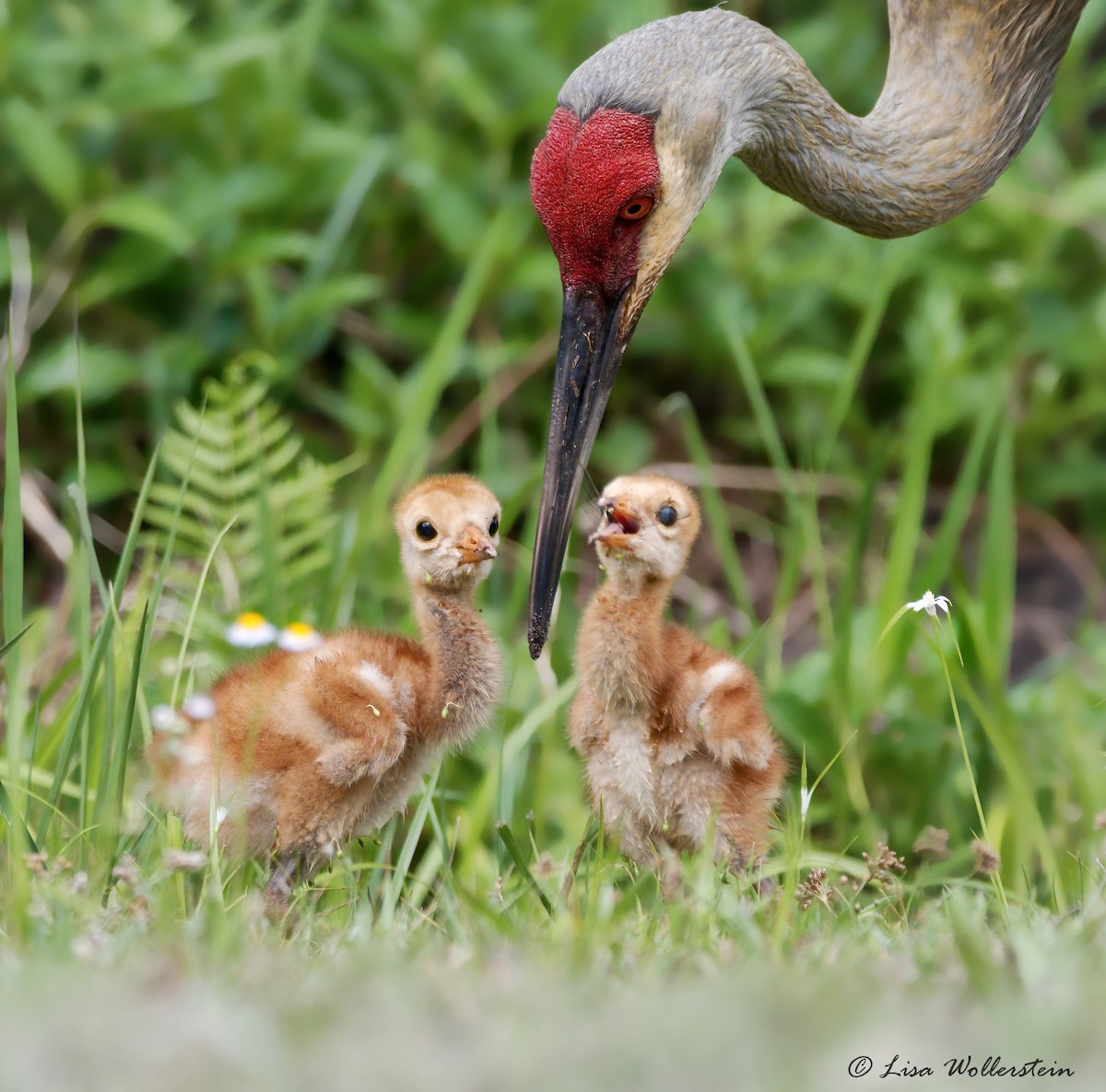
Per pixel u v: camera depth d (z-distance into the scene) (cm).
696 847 830
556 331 1516
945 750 1053
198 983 528
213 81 1441
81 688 795
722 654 848
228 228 1473
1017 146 1035
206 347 1460
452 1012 506
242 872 782
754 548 1554
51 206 1497
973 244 1539
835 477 1529
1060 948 614
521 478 1475
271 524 1077
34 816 837
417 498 809
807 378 1491
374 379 1455
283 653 834
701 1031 486
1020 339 1539
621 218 888
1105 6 1578
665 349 1525
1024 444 1575
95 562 844
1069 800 1036
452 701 812
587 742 834
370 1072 462
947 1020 507
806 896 734
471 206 1480
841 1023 493
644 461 1532
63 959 575
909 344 1488
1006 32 1003
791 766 1000
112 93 1448
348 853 814
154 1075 458
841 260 1504
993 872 746
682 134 898
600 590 821
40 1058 468
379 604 1177
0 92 1481
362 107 1573
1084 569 1559
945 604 822
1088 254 1581
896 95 1018
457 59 1519
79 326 1492
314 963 589
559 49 1545
